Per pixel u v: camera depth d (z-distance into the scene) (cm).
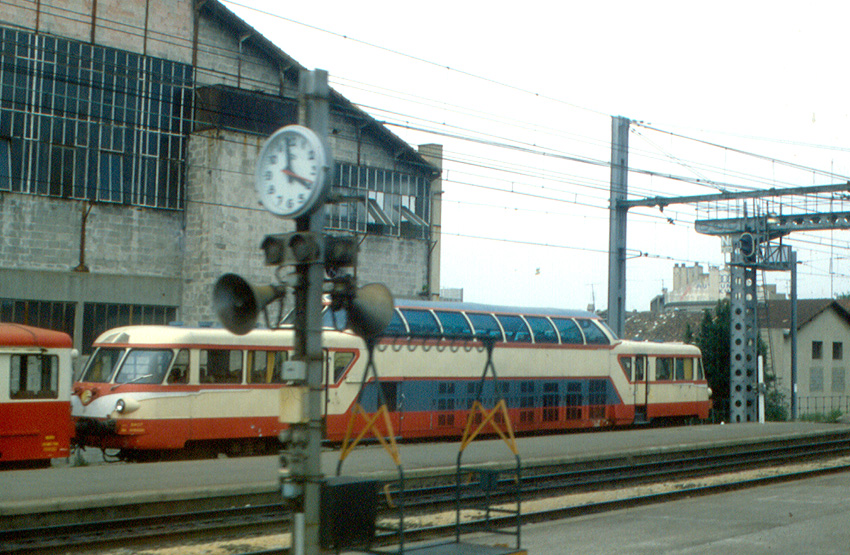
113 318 2953
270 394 2105
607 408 2892
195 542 1277
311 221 791
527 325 2670
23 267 2764
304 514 759
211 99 3042
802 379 5078
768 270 3462
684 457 2406
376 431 854
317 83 794
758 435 2819
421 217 3731
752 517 1520
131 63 2972
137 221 3006
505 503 1681
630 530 1395
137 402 1903
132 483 1506
